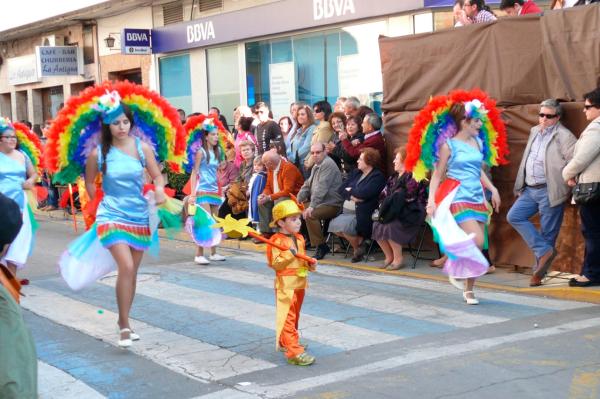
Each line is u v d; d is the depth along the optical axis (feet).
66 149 22.35
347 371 19.16
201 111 61.57
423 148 25.53
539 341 21.15
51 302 28.30
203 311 26.18
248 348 21.68
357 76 47.09
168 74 64.90
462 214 25.08
